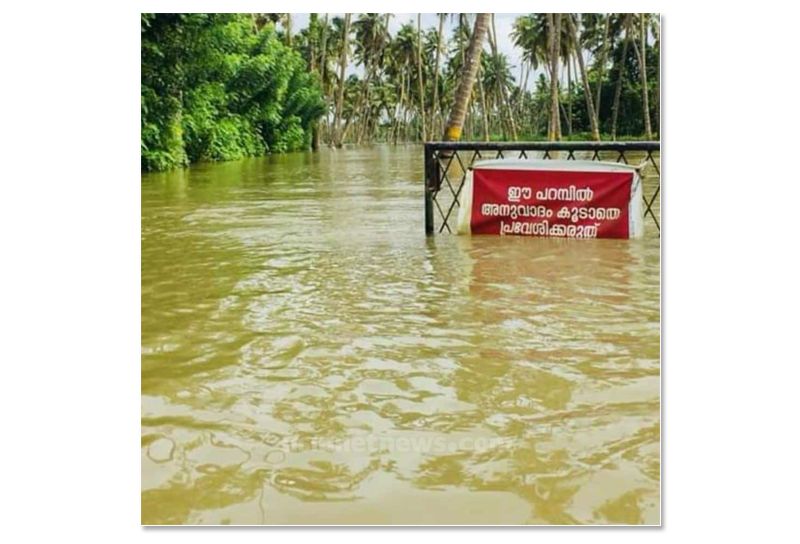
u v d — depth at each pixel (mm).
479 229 7094
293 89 29938
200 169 17188
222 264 5777
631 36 29500
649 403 3033
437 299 4633
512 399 3080
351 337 3885
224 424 2877
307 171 17328
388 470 2537
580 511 2318
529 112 45281
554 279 5156
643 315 4230
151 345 3756
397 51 50250
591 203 6781
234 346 3752
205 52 16875
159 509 2350
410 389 3191
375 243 6719
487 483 2453
